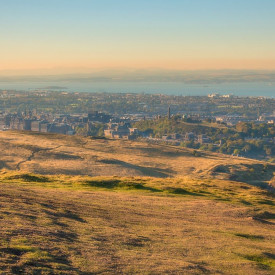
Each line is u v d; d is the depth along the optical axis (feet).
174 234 89.66
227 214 124.98
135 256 67.15
